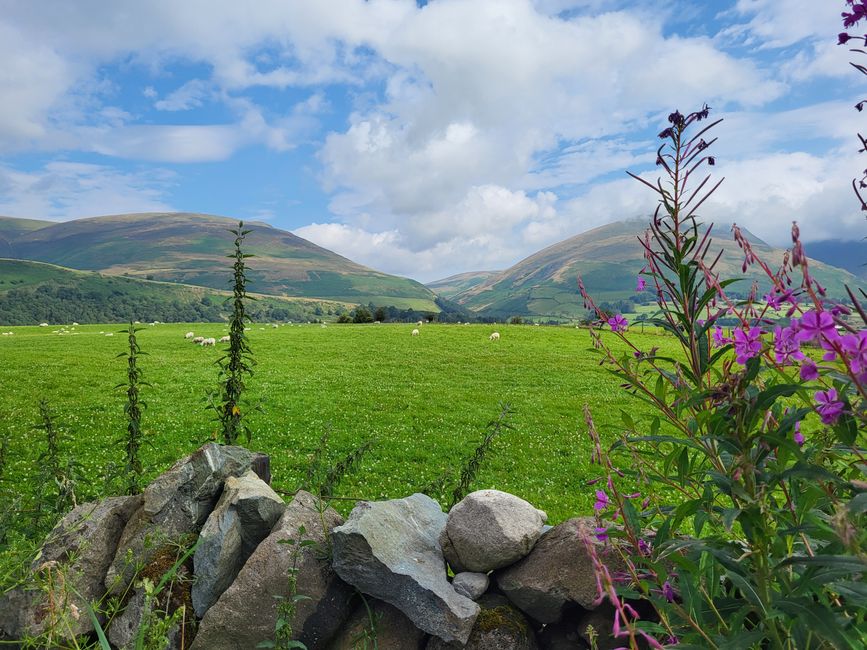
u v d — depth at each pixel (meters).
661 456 2.81
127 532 4.35
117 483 6.09
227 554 4.08
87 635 3.98
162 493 4.46
